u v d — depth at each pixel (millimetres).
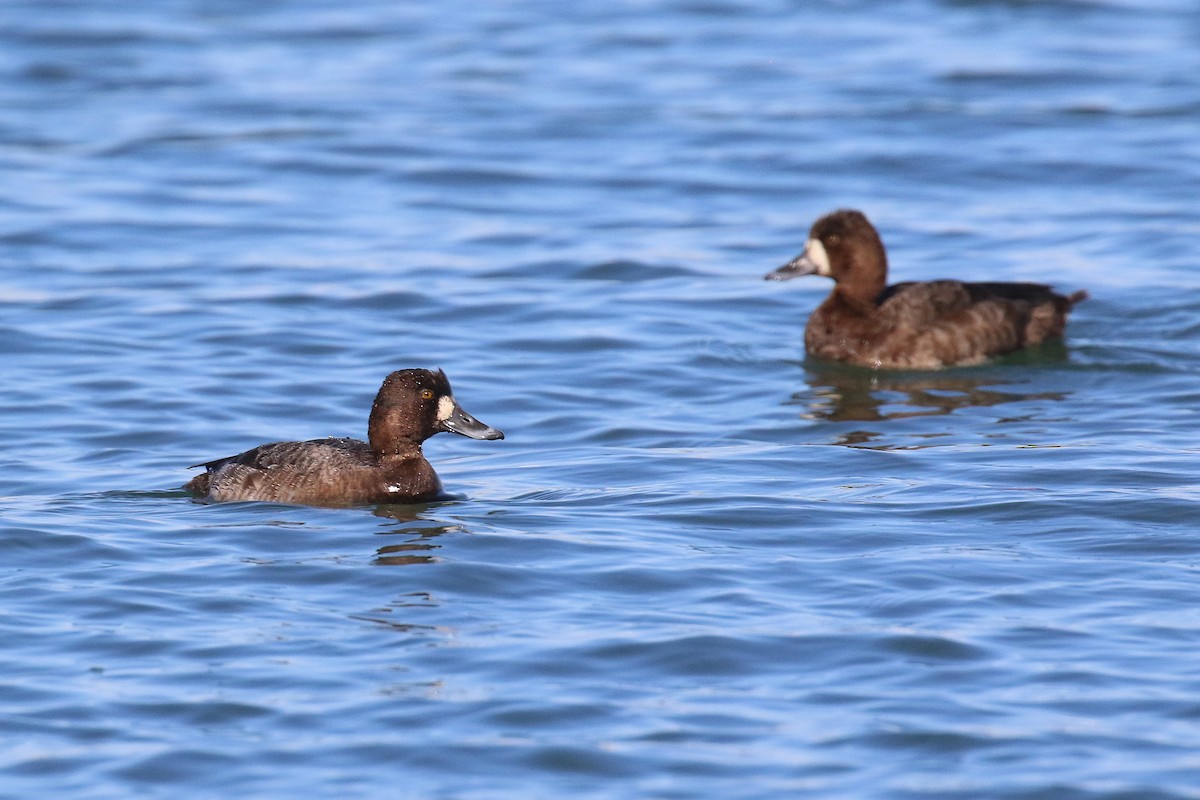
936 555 11211
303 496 12750
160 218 23625
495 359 17609
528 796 7977
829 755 8344
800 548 11445
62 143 27688
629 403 16188
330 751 8422
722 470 13664
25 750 8438
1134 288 20031
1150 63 32062
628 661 9453
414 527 11984
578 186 25438
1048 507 12281
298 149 27391
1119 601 10281
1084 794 7953
